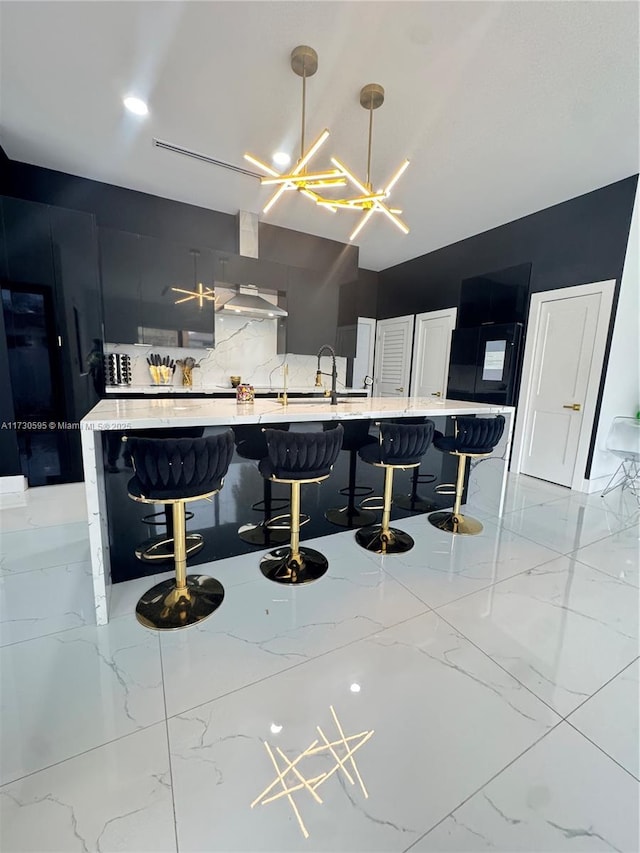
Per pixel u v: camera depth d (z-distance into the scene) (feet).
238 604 5.87
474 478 10.44
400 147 9.18
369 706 4.18
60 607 5.70
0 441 10.19
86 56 6.76
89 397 11.00
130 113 8.32
